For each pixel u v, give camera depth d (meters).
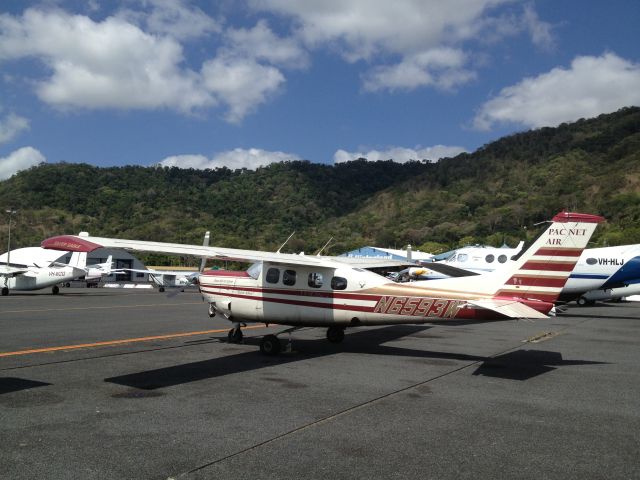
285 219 138.62
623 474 4.59
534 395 7.43
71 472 4.52
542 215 102.38
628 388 7.90
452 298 10.20
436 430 5.79
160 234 101.31
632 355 10.95
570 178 123.19
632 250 21.67
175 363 9.68
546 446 5.30
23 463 4.71
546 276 10.01
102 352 10.76
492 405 6.88
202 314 19.38
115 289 43.69
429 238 102.75
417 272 22.66
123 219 116.75
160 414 6.31
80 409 6.50
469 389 7.77
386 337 13.45
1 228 100.56
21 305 22.95
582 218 9.82
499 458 4.95
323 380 8.32
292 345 12.00
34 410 6.43
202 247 11.20
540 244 10.08
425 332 14.52
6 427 5.75
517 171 143.12
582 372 9.11
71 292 36.34
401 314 10.56
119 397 7.12
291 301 11.29
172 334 13.66
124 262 62.97
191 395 7.27
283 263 11.07
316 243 103.69
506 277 10.25
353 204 167.62
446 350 11.43
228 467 4.66
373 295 10.74
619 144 134.62
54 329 14.39
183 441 5.34
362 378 8.49
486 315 9.96
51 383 7.93
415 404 6.89
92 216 117.69
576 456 5.02
